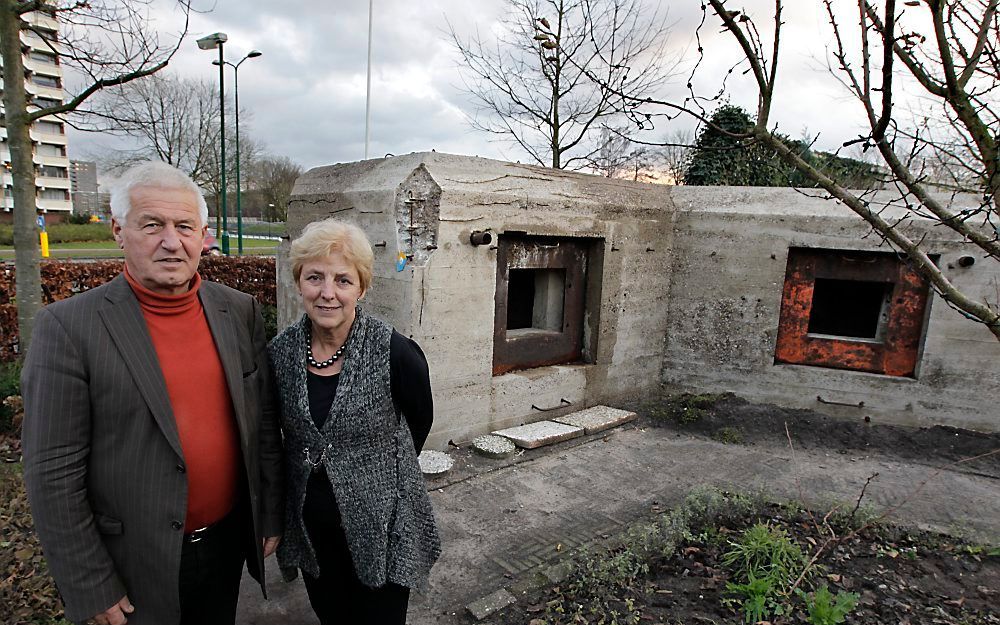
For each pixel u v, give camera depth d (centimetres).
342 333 211
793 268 610
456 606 292
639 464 493
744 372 630
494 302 513
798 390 611
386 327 220
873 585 307
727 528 365
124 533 178
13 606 278
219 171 2784
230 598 217
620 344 623
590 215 566
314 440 207
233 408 197
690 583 307
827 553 339
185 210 180
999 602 297
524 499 420
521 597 298
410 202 470
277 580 313
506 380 536
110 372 169
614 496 429
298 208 637
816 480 469
